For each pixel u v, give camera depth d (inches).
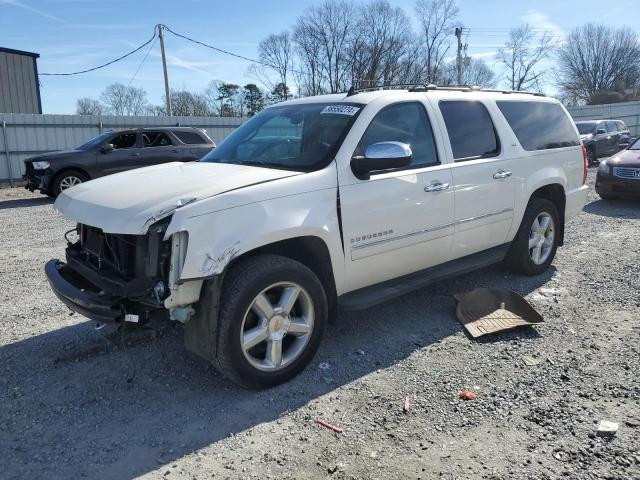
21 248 310.7
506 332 172.9
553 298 203.8
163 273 125.3
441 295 209.8
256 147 173.9
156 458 113.3
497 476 105.3
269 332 138.0
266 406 132.7
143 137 557.0
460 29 1546.5
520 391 136.8
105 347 167.5
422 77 1723.7
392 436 119.3
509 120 213.5
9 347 168.7
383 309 196.4
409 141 173.9
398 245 167.0
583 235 310.5
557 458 110.3
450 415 127.1
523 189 212.1
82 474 108.5
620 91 2459.4
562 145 236.4
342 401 134.4
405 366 152.2
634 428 119.6
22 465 111.4
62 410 132.3
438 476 105.9
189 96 1989.4
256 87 2121.1
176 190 133.0
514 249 222.7
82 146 556.1
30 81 971.9
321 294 146.5
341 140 155.8
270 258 137.8
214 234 125.0
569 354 157.0
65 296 137.0
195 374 149.9
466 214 188.5
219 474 107.9
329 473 107.5
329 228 146.7
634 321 180.7
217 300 129.3
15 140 717.9
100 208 133.3
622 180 401.1
